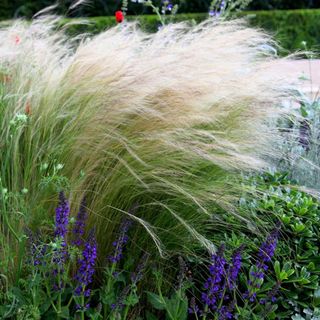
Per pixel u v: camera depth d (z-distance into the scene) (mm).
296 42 8062
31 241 1839
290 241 2291
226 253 2154
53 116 2213
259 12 7785
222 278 2152
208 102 2162
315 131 2805
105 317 1961
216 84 2213
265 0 8570
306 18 8023
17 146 2150
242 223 2295
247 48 2662
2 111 2234
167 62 2244
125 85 2160
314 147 2768
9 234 2076
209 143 2168
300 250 2248
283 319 2145
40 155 2166
